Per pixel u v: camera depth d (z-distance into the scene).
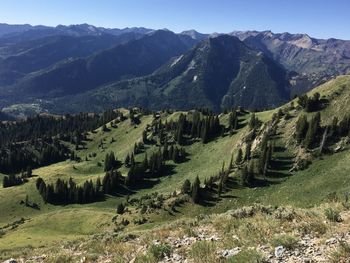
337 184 105.44
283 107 173.12
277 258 11.83
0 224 174.25
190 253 14.16
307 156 127.81
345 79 160.25
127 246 18.12
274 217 17.14
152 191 187.25
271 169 130.00
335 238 12.59
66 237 109.94
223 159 177.62
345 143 125.75
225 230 16.89
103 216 130.75
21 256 22.22
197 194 122.38
